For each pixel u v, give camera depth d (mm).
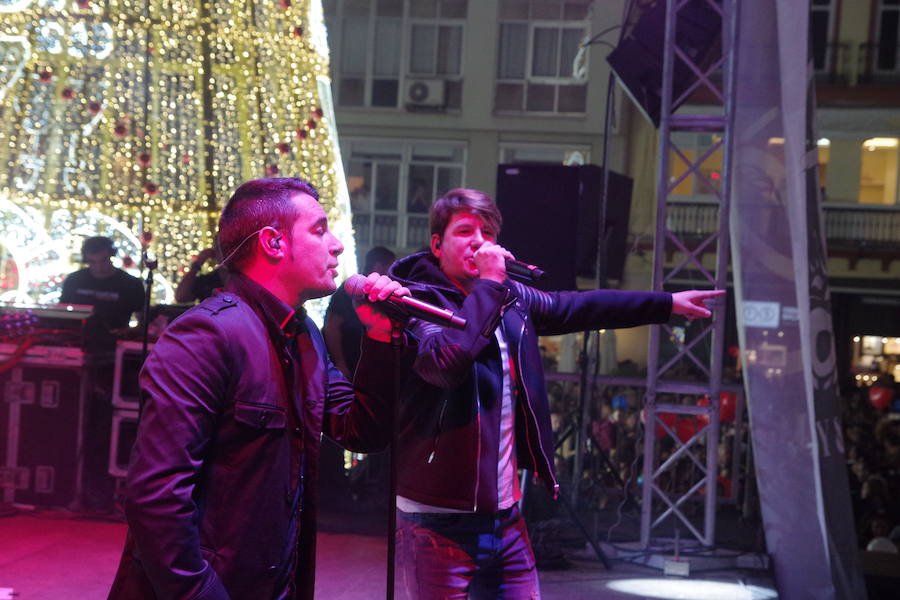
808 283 4680
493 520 2199
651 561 4961
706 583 4668
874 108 19094
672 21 5094
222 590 1554
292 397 1693
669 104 5082
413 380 2227
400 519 2273
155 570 1506
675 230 17625
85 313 5426
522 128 18734
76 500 5398
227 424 1614
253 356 1641
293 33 8414
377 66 19281
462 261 2320
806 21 4746
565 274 6000
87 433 5422
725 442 6996
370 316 1923
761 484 4824
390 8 19188
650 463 5188
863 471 9188
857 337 19891
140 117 8398
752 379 4910
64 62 8258
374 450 1994
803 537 4707
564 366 14055
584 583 4613
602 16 18047
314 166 8562
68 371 5434
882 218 19109
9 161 8273
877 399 15164
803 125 4719
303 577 1727
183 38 8352
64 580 4125
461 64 19016
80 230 8328
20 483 5430
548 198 6039
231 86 8422
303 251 1741
